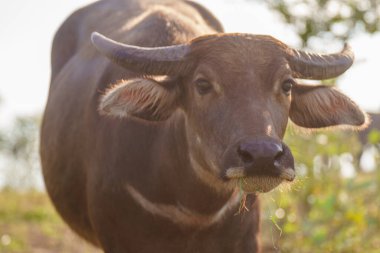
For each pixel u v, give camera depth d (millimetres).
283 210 13898
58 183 11945
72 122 11539
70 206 11820
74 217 11891
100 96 10820
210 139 9039
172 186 9922
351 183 14320
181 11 12195
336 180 15023
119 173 10250
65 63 13328
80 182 11336
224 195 9812
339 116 9922
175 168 9844
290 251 14203
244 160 8445
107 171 10406
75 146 11367
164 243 10219
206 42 9359
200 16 12562
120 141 10281
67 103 11891
